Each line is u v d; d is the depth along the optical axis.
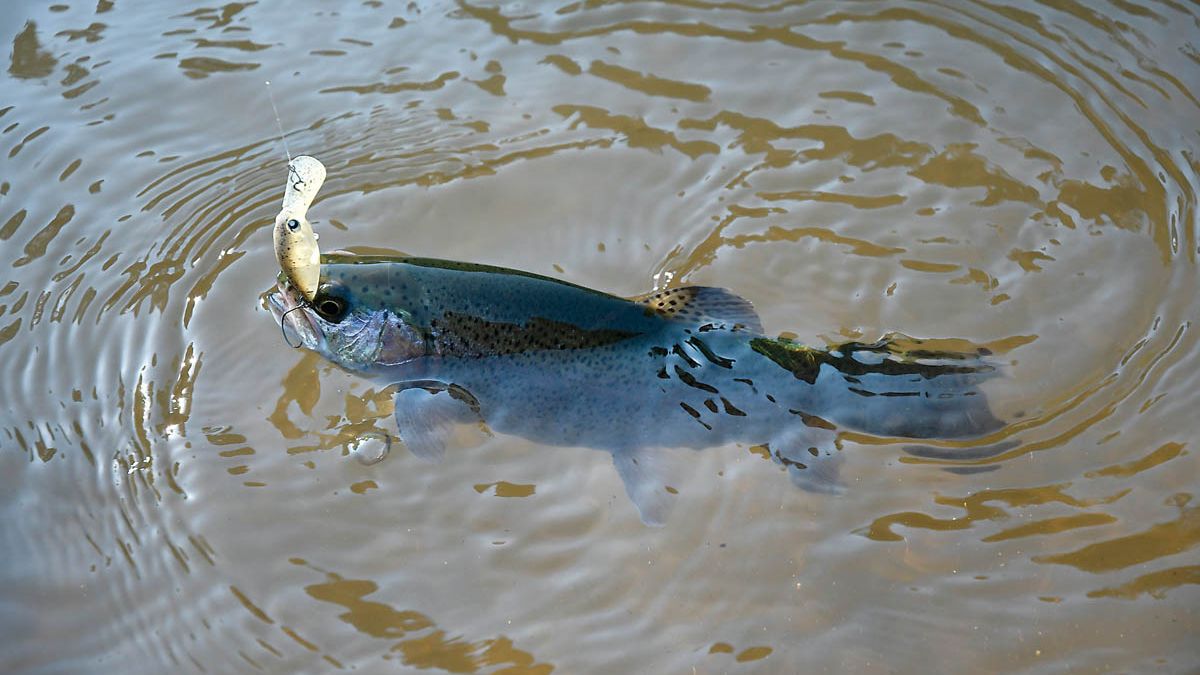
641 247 1.15
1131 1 1.31
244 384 1.08
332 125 1.24
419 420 1.03
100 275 1.14
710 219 1.17
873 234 1.15
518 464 1.04
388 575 1.00
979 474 1.02
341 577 1.00
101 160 1.22
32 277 1.14
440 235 1.16
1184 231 1.14
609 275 1.13
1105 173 1.18
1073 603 0.97
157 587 0.99
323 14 1.32
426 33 1.31
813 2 1.32
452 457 1.04
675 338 1.04
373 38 1.31
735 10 1.32
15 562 1.01
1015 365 1.07
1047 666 0.95
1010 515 1.00
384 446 1.04
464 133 1.23
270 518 1.02
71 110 1.25
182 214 1.18
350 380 1.07
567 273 1.13
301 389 1.07
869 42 1.29
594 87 1.26
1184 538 0.99
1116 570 0.98
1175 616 0.96
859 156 1.21
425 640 0.97
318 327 1.05
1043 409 1.05
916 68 1.27
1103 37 1.28
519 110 1.25
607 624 0.98
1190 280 1.11
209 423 1.06
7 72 1.28
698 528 1.01
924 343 1.09
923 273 1.13
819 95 1.25
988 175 1.19
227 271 1.14
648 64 1.28
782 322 1.10
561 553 1.00
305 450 1.04
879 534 1.00
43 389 1.08
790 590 0.98
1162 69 1.25
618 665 0.96
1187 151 1.19
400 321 1.04
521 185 1.19
